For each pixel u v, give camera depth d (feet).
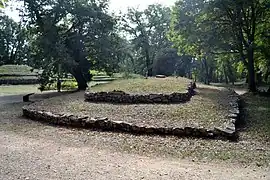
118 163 18.84
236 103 37.81
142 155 20.92
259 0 58.18
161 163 18.98
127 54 120.88
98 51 77.51
